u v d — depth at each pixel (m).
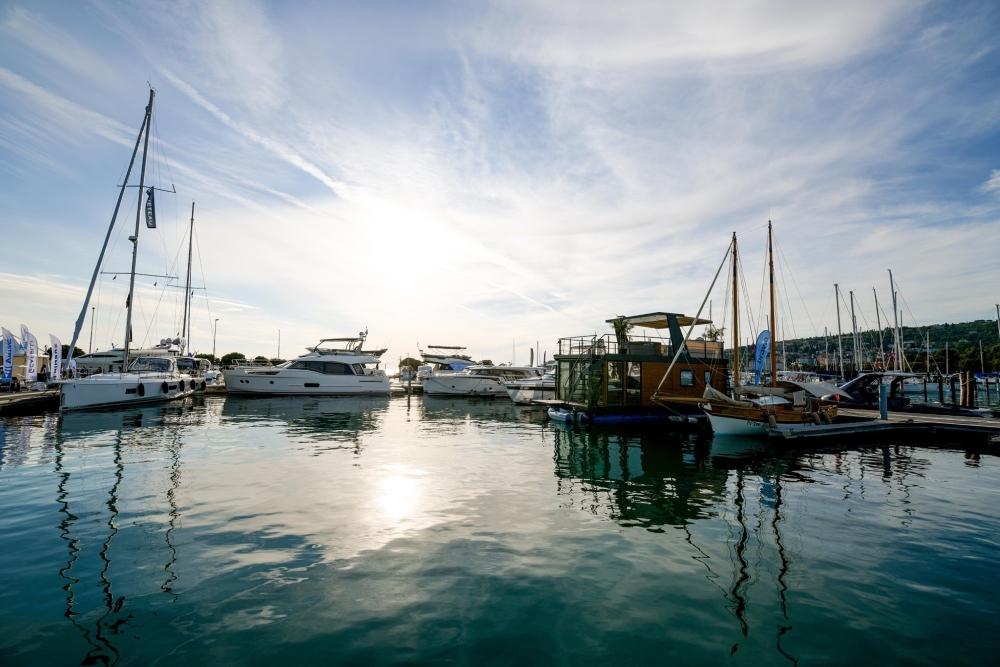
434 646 5.40
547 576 7.17
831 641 5.62
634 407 24.92
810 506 10.88
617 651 5.37
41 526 8.87
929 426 21.53
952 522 9.84
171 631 5.60
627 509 10.51
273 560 7.54
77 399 26.48
